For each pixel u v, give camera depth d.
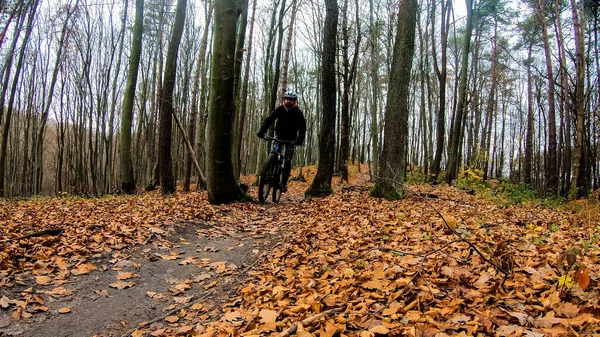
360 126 43.22
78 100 27.45
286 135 7.96
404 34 8.21
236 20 7.69
